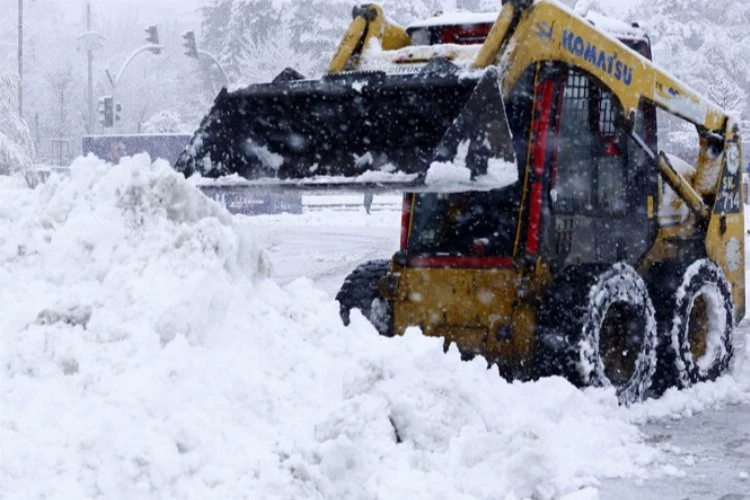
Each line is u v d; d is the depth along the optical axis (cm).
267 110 751
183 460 454
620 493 539
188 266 539
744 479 567
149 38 4319
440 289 748
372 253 2033
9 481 421
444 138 631
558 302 698
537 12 698
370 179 666
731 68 6769
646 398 755
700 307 835
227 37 7181
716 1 7212
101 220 562
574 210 755
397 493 467
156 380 481
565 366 688
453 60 743
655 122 832
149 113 8588
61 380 477
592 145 773
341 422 490
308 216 3400
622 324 743
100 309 516
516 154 727
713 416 729
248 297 572
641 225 816
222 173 765
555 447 583
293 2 7025
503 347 723
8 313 513
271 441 492
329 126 736
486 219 752
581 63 728
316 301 612
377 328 773
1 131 2855
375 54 781
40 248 554
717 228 873
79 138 8494
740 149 903
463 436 524
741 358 868
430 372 561
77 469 432
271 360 543
